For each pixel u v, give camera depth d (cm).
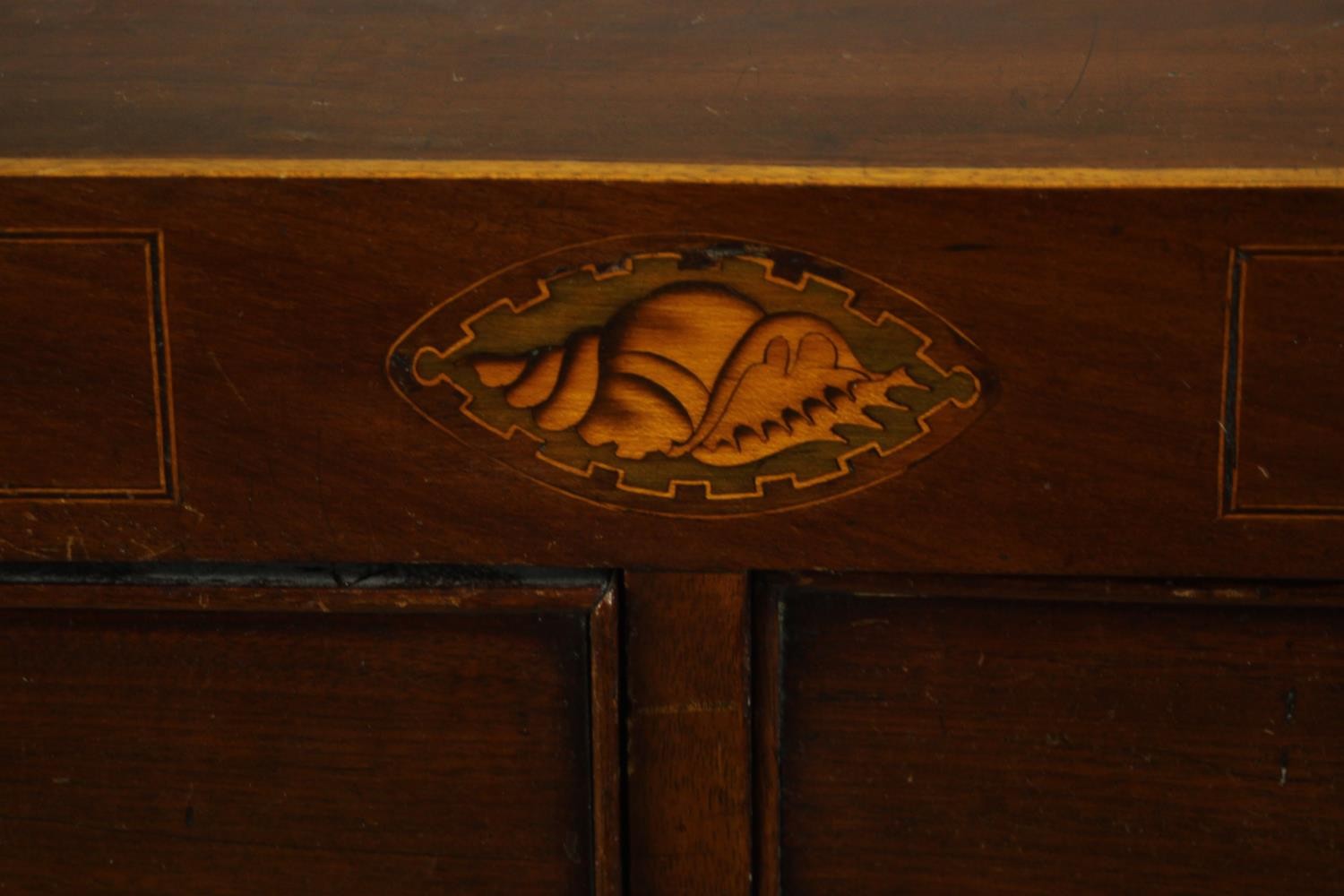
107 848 84
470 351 81
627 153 81
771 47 85
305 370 81
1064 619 81
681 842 83
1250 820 82
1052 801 82
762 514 81
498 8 87
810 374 80
